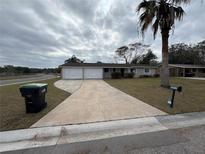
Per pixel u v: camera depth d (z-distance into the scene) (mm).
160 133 3303
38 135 3227
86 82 17953
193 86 12266
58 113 4758
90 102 6387
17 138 3094
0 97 7605
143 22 10930
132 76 27172
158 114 4637
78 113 4754
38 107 4875
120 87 11883
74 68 25062
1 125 3725
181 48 41375
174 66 30688
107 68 27250
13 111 4980
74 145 2783
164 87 11109
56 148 2674
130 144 2791
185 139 2980
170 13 9773
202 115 4570
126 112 4855
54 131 3418
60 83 16578
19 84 15742
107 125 3768
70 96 7879
